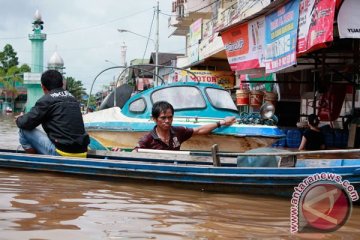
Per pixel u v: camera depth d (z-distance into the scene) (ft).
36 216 13.73
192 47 85.71
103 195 17.19
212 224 13.55
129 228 12.84
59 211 14.44
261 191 17.78
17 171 21.89
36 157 21.29
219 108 28.48
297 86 54.65
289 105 51.96
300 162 19.20
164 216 14.33
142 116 28.55
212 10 106.42
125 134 28.19
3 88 264.31
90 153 23.12
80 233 12.19
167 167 18.99
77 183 19.43
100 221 13.46
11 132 69.31
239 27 42.42
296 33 30.58
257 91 42.96
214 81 70.18
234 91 65.57
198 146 25.72
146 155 21.04
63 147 21.83
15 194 16.75
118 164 19.74
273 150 18.76
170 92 28.78
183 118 26.99
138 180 19.66
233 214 14.87
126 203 15.97
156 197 17.20
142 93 29.25
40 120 22.00
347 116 41.45
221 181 18.17
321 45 27.73
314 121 32.40
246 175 17.74
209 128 23.98
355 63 35.40
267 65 36.63
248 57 40.83
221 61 76.48
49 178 20.31
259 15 37.86
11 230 12.23
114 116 29.17
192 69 79.97
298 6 30.32
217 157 18.67
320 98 43.83
